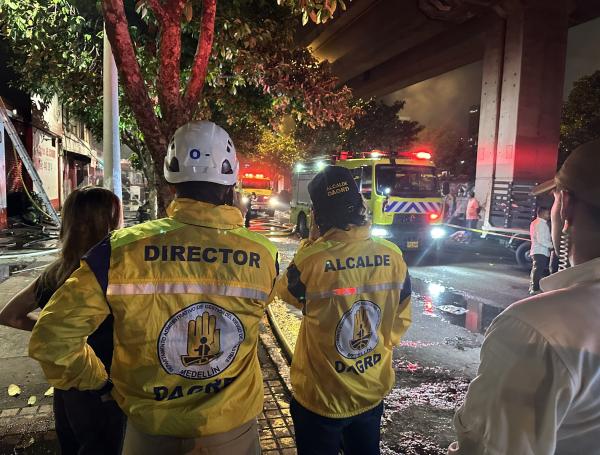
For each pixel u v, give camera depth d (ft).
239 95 27.27
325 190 7.18
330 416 6.88
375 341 7.14
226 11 19.39
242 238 5.31
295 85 20.98
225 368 5.07
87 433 6.81
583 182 3.45
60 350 4.60
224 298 5.00
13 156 53.36
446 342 18.69
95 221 6.93
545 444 3.05
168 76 10.87
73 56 26.73
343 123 22.65
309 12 12.57
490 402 3.27
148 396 4.82
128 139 41.75
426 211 37.76
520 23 62.03
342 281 6.86
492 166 65.98
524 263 37.11
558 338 3.09
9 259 32.30
